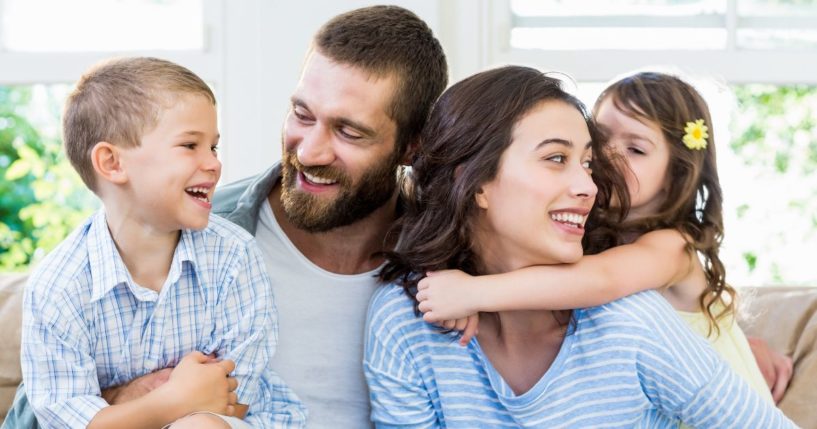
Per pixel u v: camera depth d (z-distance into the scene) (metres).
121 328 1.46
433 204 1.49
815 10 2.34
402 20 1.60
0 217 3.75
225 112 2.34
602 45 2.35
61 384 1.41
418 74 1.57
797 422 1.73
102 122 1.42
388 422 1.51
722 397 1.37
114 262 1.44
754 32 2.35
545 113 1.41
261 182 1.64
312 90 1.52
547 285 1.42
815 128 3.31
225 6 2.33
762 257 3.30
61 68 2.40
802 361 1.80
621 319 1.43
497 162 1.42
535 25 2.35
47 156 3.75
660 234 1.69
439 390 1.47
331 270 1.64
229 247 1.53
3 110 3.73
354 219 1.59
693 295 1.75
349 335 1.62
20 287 1.90
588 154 1.46
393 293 1.53
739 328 1.81
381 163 1.57
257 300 1.52
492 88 1.44
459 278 1.45
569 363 1.43
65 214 3.77
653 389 1.41
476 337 1.48
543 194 1.39
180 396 1.38
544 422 1.43
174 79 1.42
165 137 1.40
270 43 2.25
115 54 2.40
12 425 1.54
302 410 1.57
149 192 1.42
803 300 1.89
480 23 2.29
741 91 3.31
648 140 1.78
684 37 2.35
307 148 1.51
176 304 1.49
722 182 1.98
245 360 1.50
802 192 3.31
